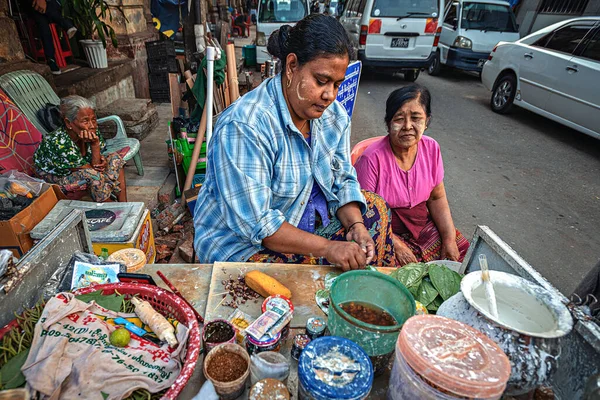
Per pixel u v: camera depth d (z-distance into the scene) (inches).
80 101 88.9
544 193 159.3
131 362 35.9
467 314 37.6
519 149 205.3
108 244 74.9
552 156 198.1
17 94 110.9
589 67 194.9
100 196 94.9
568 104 207.3
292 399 36.9
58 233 47.6
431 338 32.6
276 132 57.9
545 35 225.0
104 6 154.8
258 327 41.2
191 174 121.1
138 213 81.7
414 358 30.7
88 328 38.2
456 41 325.7
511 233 129.9
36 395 32.2
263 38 308.5
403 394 32.8
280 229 55.7
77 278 46.9
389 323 42.1
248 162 55.1
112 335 37.8
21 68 120.8
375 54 303.1
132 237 76.9
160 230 113.5
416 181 83.1
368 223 67.3
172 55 230.1
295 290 52.4
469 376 28.9
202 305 49.7
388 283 43.9
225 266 56.4
